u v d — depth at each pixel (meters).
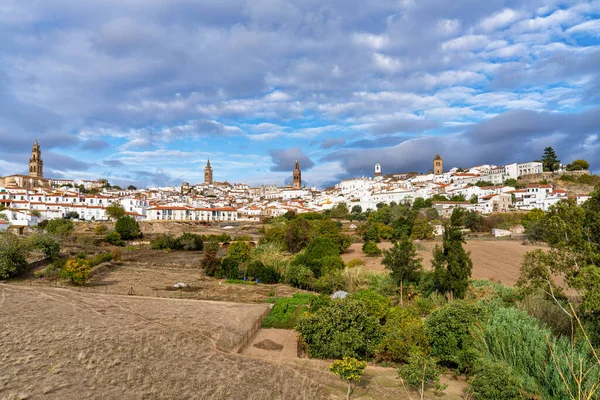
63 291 42.69
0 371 19.50
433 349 27.78
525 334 25.58
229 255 65.75
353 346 27.84
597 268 25.94
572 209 30.23
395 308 34.09
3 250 52.34
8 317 29.16
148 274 60.41
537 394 22.38
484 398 21.81
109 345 24.64
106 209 140.88
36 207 132.25
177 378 21.33
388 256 45.06
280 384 22.64
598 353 22.06
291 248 80.62
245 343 30.58
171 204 187.88
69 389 18.39
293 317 38.28
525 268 33.09
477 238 104.62
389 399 22.52
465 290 40.84
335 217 173.75
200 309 38.00
